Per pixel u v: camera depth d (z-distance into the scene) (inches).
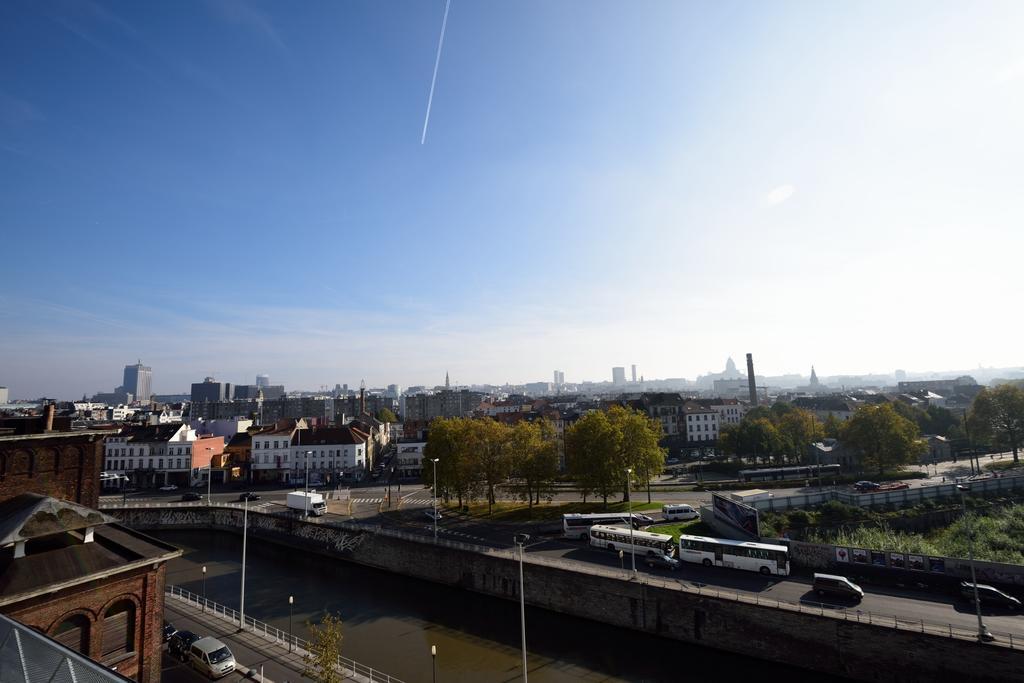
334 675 1290.6
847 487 3435.0
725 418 6865.2
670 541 2182.6
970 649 1375.5
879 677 1472.7
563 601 2031.3
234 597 2288.4
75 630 1023.6
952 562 1819.6
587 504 3307.1
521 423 3417.8
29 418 1337.4
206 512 3575.3
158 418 6304.1
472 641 1839.3
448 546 2413.9
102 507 3533.5
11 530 975.6
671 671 1627.7
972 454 4586.6
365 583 2472.9
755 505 2778.1
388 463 5994.1
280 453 4869.6
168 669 1478.8
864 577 1953.7
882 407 3976.4
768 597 1775.3
